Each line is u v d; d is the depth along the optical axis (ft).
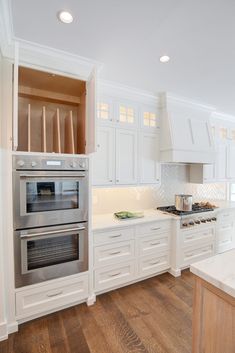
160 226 8.43
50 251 6.08
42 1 4.07
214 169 11.53
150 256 8.20
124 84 7.99
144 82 7.84
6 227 5.36
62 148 7.61
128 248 7.62
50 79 6.35
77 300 6.44
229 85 8.12
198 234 9.41
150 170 9.05
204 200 12.62
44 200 5.92
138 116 8.66
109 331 5.57
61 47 5.64
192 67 6.71
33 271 5.71
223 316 2.69
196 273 3.02
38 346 5.08
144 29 4.89
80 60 6.23
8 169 5.35
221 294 2.71
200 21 4.60
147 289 7.59
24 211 5.55
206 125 10.36
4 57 5.38
